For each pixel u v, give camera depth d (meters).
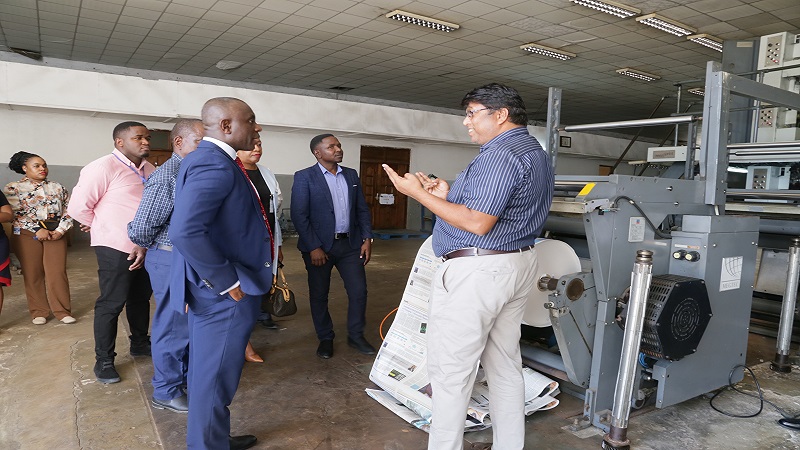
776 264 3.95
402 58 8.55
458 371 1.66
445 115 9.41
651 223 2.28
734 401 2.58
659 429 2.25
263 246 1.78
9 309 3.96
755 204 4.12
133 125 2.68
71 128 7.95
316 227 3.01
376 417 2.31
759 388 2.57
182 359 2.33
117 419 2.23
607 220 2.14
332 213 3.01
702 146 2.47
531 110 13.20
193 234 1.51
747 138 5.78
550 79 9.83
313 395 2.54
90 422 2.20
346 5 6.15
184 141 2.26
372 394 2.50
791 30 6.47
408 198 11.50
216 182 1.57
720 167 2.44
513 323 1.79
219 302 1.69
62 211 3.63
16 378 2.65
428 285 2.60
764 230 3.90
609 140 11.31
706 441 2.15
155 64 9.32
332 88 11.28
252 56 8.62
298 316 4.04
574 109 13.03
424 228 11.71
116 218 2.56
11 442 2.05
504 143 1.63
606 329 2.22
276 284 2.85
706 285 2.30
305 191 2.96
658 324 2.08
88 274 5.43
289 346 3.28
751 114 5.73
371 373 2.61
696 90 10.27
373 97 12.24
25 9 6.39
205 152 1.63
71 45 8.08
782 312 3.05
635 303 1.97
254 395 2.52
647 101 11.68
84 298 4.38
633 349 1.99
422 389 2.36
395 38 7.43
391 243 9.43
